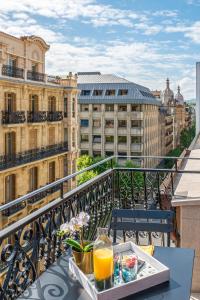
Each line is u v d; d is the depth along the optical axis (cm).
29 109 2859
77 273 277
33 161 2809
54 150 3170
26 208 2725
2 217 2461
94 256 251
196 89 2036
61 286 269
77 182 3488
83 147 6506
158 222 437
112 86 6406
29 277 354
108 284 249
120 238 550
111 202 648
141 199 675
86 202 521
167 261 307
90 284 254
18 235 332
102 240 258
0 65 2408
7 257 322
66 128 3391
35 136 2911
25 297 256
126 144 6272
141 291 256
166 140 10206
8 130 2523
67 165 3419
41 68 3316
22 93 2677
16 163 2605
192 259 311
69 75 3369
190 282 269
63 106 3356
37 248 370
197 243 540
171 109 11850
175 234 555
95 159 5362
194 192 584
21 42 2969
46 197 2973
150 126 6844
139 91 6297
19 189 2680
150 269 279
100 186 591
